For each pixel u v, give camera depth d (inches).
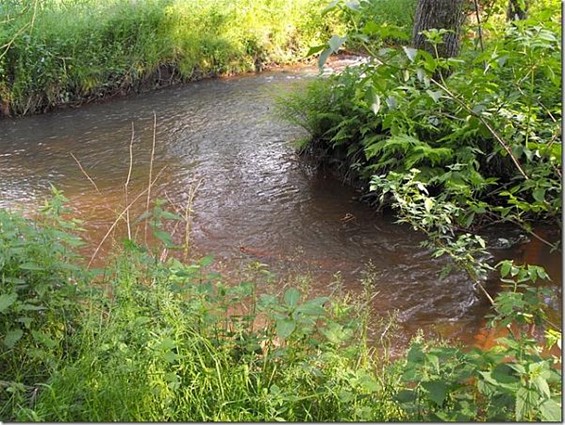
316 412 115.2
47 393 110.9
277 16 542.3
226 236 236.4
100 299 133.5
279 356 123.2
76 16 459.2
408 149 235.3
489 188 231.6
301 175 297.0
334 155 298.8
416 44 265.6
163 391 113.0
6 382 115.5
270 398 112.2
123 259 137.2
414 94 125.6
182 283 132.3
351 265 215.5
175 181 291.1
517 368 93.4
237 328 130.6
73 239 135.9
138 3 495.5
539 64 111.7
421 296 195.8
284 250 226.7
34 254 130.6
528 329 163.9
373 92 97.0
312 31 546.0
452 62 104.4
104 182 291.1
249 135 354.9
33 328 128.0
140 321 120.4
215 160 318.0
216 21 517.0
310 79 473.4
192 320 126.6
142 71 458.0
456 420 103.3
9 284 125.0
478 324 181.6
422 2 263.7
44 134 366.0
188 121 383.9
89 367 114.9
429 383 103.0
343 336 124.0
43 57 412.2
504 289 196.2
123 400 110.1
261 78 489.7
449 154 219.6
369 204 264.2
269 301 120.8
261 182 289.6
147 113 403.9
